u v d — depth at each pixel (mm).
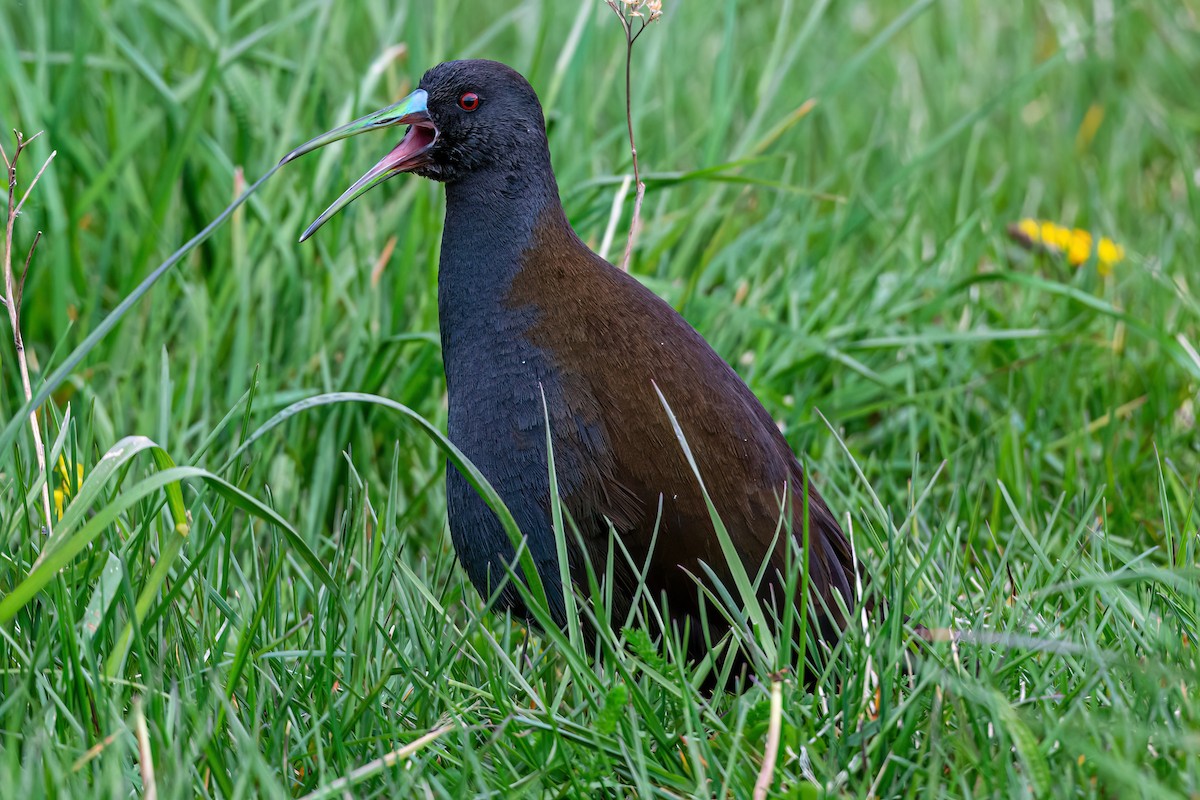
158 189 9586
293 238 9562
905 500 8492
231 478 7055
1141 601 6582
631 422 6453
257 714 5770
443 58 10906
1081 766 5527
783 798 5371
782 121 11617
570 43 10562
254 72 12008
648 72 11336
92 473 5656
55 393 9016
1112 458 8836
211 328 9156
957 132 10977
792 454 7090
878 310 10023
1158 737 5504
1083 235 11102
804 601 6082
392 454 9070
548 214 6789
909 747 5742
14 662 6145
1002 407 9758
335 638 6207
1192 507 7031
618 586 6570
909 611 7016
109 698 5656
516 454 6555
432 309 9406
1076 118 13422
